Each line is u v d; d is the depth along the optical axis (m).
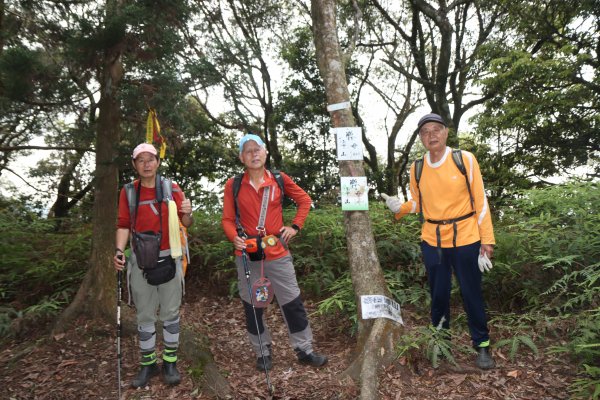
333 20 4.05
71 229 7.41
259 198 3.54
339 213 6.44
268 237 3.46
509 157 13.86
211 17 6.70
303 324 3.63
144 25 4.34
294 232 3.62
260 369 3.67
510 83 11.74
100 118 4.84
